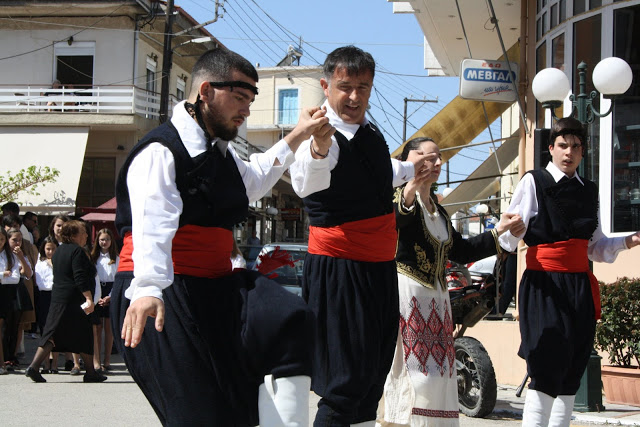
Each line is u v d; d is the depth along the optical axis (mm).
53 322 9828
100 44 27203
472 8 14438
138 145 3238
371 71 4262
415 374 5020
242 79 3375
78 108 26125
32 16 27234
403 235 5145
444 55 18484
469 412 7727
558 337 5199
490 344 10625
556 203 5301
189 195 3232
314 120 3730
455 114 15398
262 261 3574
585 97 8117
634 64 10680
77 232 10039
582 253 5355
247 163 3633
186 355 3164
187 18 28844
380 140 4332
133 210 3100
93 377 9906
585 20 11227
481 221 18609
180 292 3213
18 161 25797
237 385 3230
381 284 4273
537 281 5320
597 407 8102
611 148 10719
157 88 28797
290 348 3160
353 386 4117
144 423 7004
